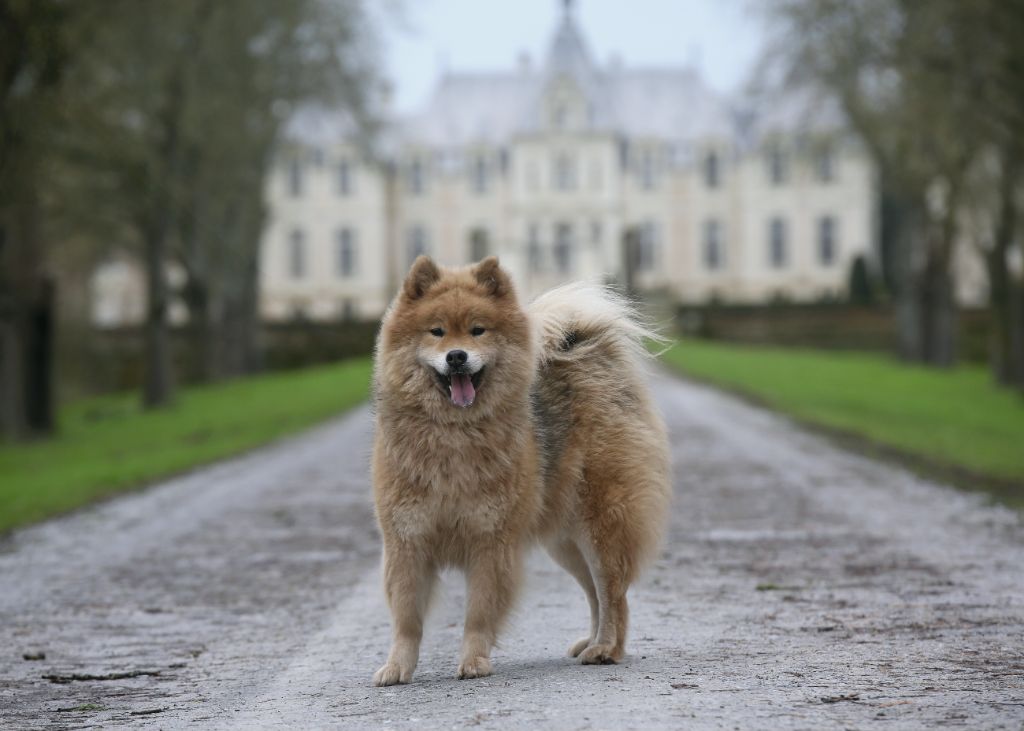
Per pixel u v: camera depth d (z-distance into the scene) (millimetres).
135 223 37719
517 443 6762
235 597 9867
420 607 6836
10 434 28859
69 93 26531
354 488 17453
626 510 7039
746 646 7332
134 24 30609
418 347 6707
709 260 101750
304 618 8914
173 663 7629
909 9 30672
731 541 11836
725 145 100688
